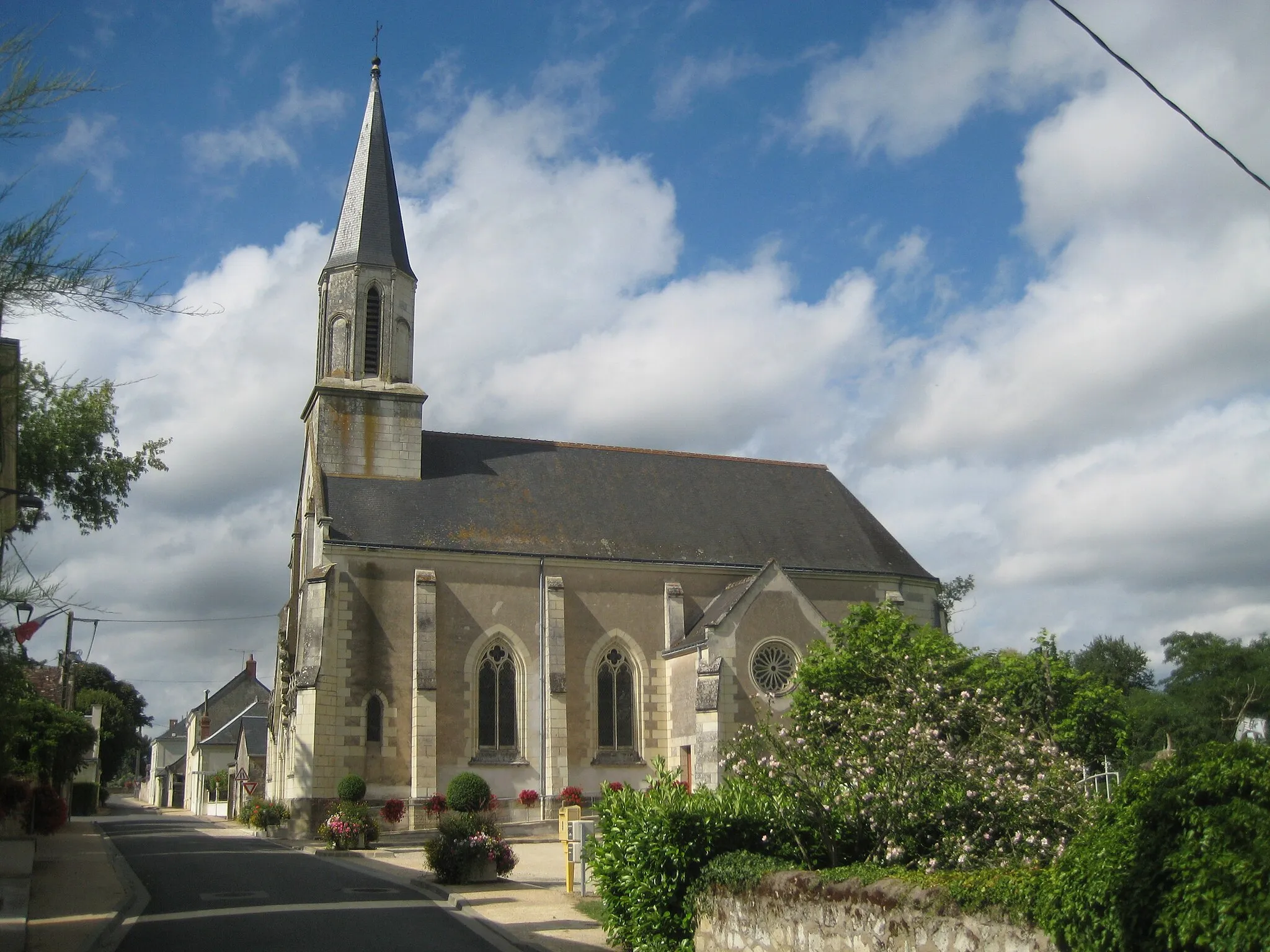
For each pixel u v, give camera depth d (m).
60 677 58.56
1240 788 8.73
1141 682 79.06
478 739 40.28
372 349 44.88
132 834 45.19
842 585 46.03
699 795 16.36
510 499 44.47
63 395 22.12
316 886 24.08
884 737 15.83
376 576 40.38
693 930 15.16
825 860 15.71
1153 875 8.62
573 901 21.53
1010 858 14.24
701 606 44.31
